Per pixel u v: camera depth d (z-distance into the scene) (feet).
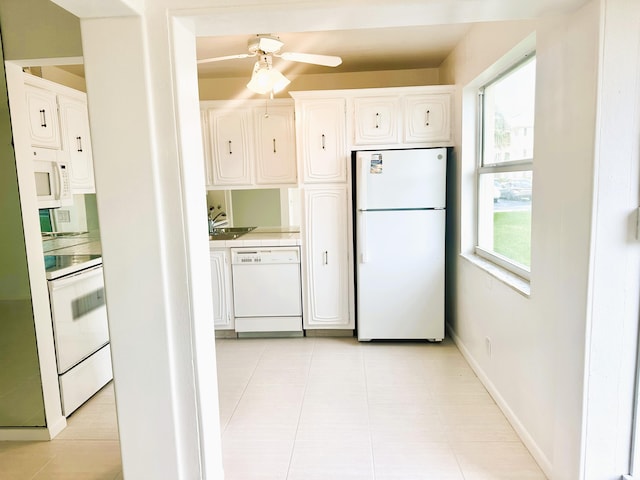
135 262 5.43
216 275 12.62
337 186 11.94
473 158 10.71
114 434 8.14
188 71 5.52
